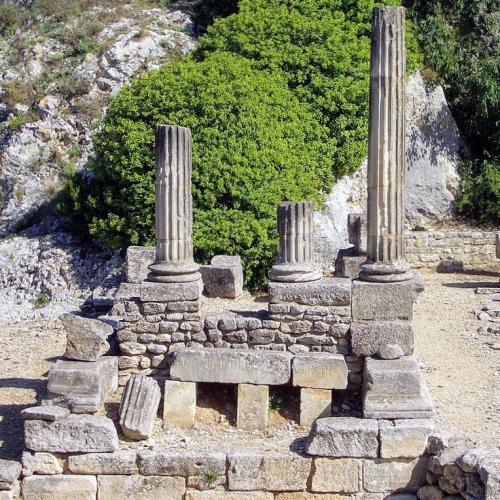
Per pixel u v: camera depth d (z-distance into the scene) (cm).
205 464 1188
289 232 1351
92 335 1288
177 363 1295
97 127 2553
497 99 2680
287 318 1313
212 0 3012
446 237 2398
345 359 1295
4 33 3025
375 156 1287
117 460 1197
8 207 2494
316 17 2506
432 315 1891
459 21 2820
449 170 2609
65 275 2181
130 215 2077
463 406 1309
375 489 1170
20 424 1337
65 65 2744
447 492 1117
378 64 1277
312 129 2277
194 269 1352
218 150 2033
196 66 2208
